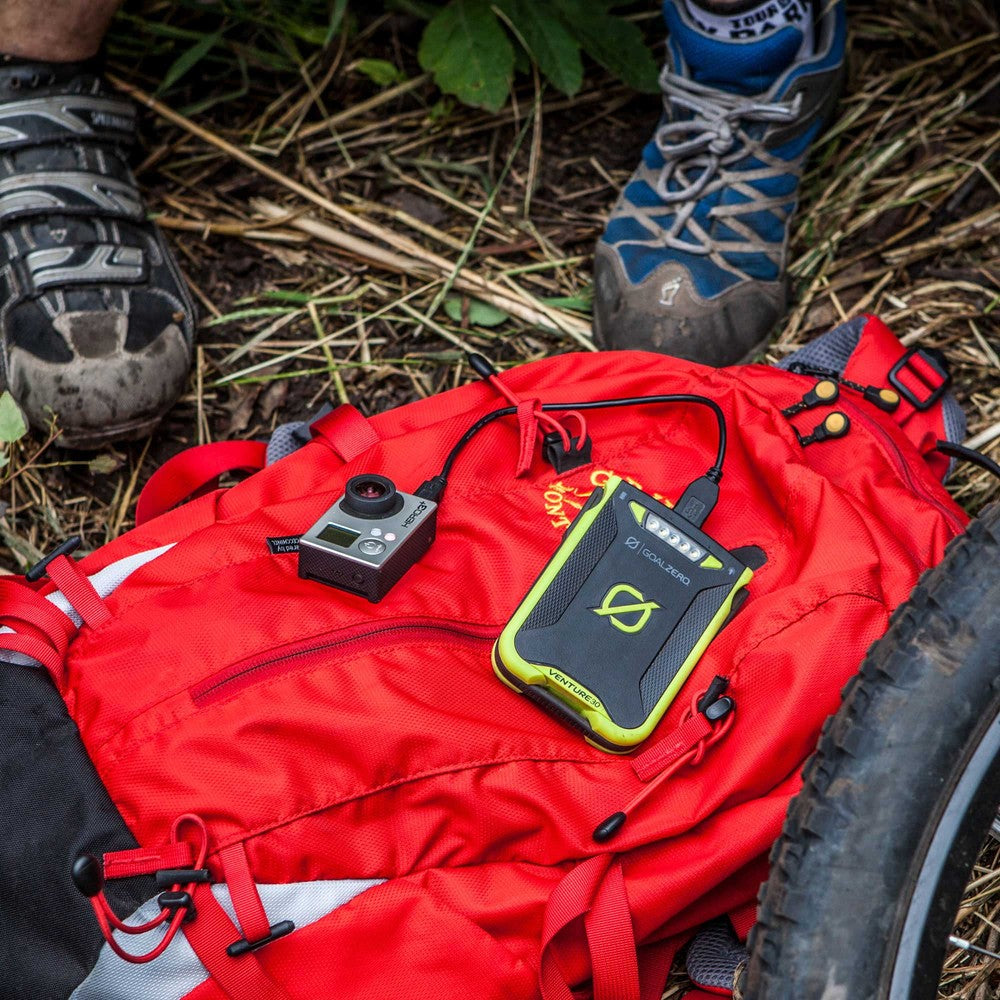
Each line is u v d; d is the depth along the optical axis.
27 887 1.16
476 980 1.17
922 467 1.33
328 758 1.19
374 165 1.63
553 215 1.61
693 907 1.23
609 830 1.19
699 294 1.45
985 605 1.15
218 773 1.18
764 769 1.20
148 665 1.21
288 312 1.55
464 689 1.22
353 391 1.52
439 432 1.31
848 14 1.68
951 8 1.67
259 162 1.60
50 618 1.23
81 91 1.46
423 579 1.25
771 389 1.36
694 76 1.48
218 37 1.61
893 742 1.13
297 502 1.28
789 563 1.26
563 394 1.34
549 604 1.23
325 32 1.64
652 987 1.23
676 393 1.34
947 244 1.56
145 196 1.60
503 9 1.57
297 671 1.20
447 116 1.65
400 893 1.18
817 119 1.49
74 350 1.39
